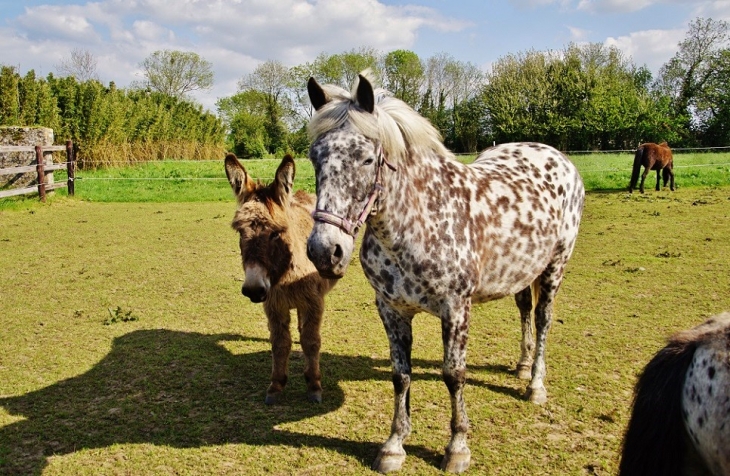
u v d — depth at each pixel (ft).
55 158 68.33
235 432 12.20
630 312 19.71
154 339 17.75
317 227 8.78
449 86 170.19
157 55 172.76
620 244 31.24
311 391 13.76
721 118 132.05
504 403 13.44
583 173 69.21
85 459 11.12
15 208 43.68
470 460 10.91
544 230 12.32
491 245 11.25
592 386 14.17
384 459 10.69
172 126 95.61
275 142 164.25
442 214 10.34
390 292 10.49
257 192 13.34
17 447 11.55
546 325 13.71
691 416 6.23
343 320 19.62
